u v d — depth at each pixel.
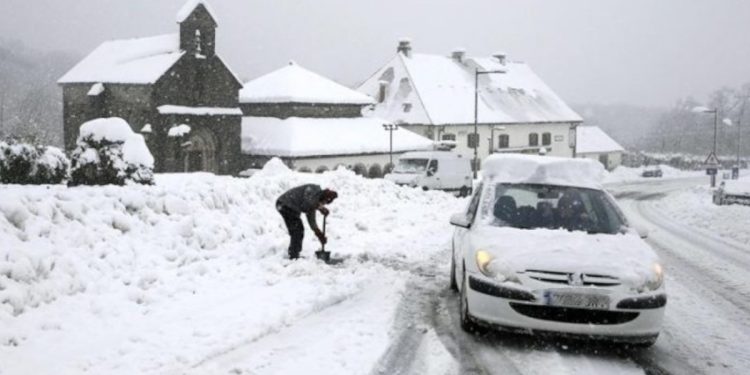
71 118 48.84
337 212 14.83
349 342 6.23
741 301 9.09
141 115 42.81
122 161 11.18
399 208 17.45
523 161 8.10
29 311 6.30
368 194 17.81
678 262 12.86
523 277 6.19
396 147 47.91
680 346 6.68
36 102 90.44
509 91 70.19
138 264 8.15
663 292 6.27
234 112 44.91
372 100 53.38
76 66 50.12
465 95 64.56
